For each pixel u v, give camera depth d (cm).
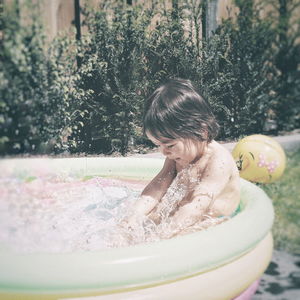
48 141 351
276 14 550
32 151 328
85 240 157
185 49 463
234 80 497
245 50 504
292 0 562
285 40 545
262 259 146
